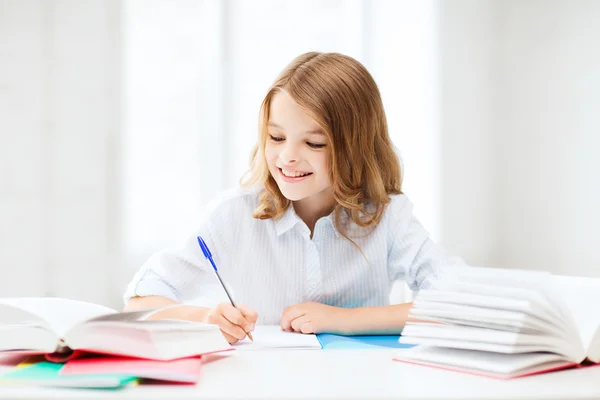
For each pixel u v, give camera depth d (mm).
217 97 3080
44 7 2930
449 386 606
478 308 735
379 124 1327
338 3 3168
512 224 3096
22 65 2910
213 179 3066
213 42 3084
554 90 2852
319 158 1166
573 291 848
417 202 3188
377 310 1119
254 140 3090
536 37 2961
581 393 584
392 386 603
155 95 3031
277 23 3127
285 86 1174
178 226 3031
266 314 1390
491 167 3188
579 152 2697
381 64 3193
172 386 592
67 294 2912
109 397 548
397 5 3201
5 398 544
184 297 1328
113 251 2961
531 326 702
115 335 660
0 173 2885
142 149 3014
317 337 1025
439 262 1284
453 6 3189
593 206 2604
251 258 1387
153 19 3037
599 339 751
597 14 2615
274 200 1337
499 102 3158
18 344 674
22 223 2893
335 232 1345
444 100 3191
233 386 594
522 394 576
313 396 555
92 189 2949
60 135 2932
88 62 2961
